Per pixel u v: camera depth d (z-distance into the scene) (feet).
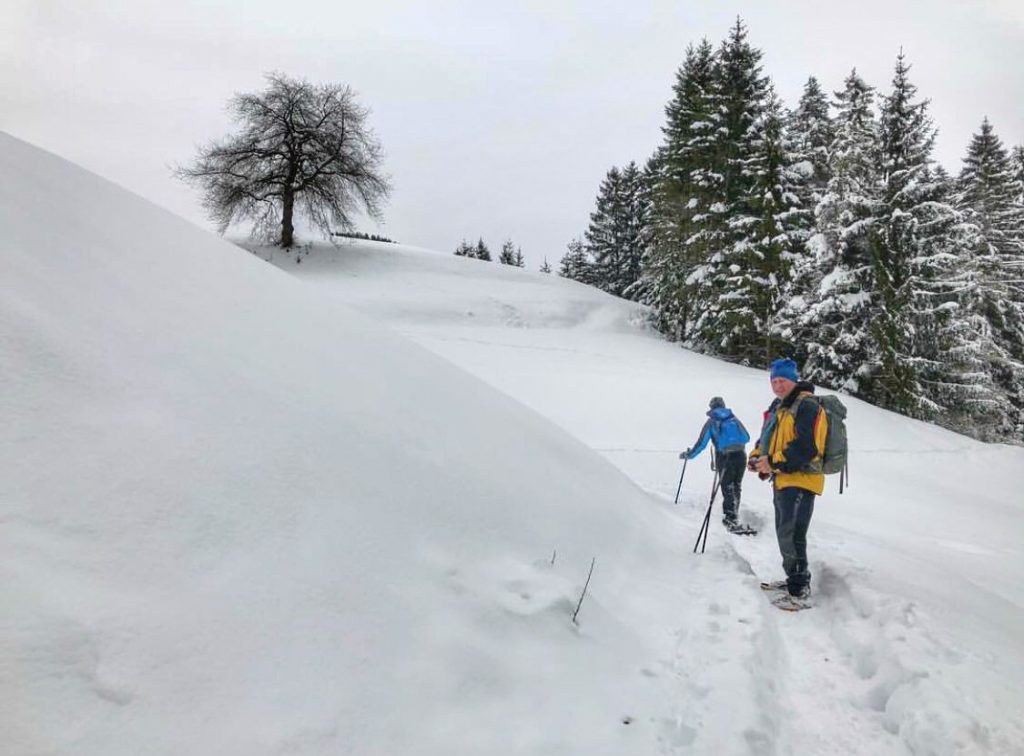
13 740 4.14
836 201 69.31
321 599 6.75
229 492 7.11
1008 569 21.85
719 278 79.66
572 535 11.87
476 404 14.98
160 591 5.67
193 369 8.60
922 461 46.39
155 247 12.09
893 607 11.75
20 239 8.97
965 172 112.37
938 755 7.72
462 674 7.09
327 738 5.53
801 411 13.52
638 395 51.52
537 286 106.52
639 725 7.63
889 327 68.03
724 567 14.26
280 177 105.50
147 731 4.71
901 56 70.69
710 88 88.79
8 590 4.82
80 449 6.28
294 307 13.69
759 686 9.07
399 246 128.67
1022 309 88.84
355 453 9.32
